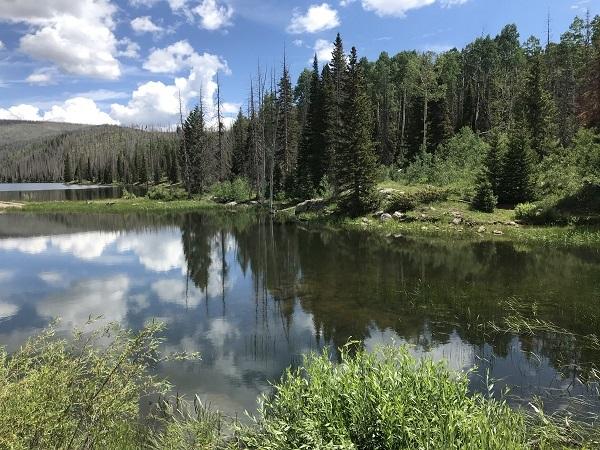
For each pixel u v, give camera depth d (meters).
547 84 57.06
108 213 50.88
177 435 5.04
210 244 27.64
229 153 81.06
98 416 3.64
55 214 49.75
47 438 3.22
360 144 36.22
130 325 12.20
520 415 5.57
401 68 87.38
